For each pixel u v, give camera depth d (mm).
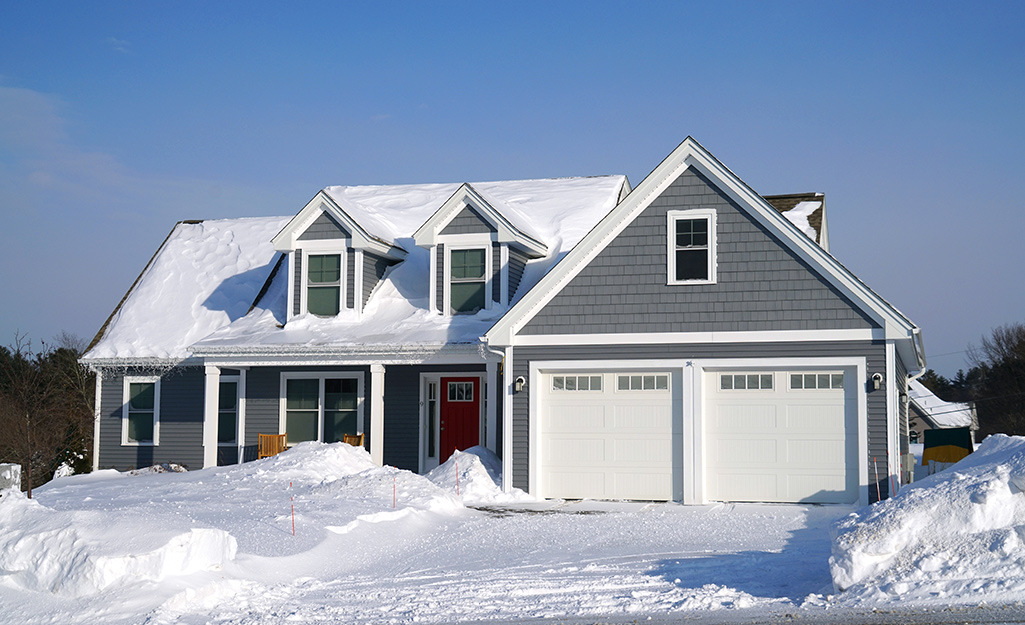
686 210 19359
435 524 16438
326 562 13438
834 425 18469
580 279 19828
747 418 18938
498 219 22984
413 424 23719
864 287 18250
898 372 19375
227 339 23594
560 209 26672
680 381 19328
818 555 12695
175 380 25719
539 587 11320
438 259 23516
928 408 60594
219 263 28297
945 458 23844
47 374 33438
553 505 18906
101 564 10641
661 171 19438
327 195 23984
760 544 13852
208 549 11617
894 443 17969
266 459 22203
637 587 11062
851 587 10055
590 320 19703
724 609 9695
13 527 11242
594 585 11297
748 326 18891
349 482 18766
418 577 12445
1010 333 61125
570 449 19828
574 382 19953
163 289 27750
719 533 14914
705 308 19141
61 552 10828
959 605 9055
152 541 11078
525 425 19938
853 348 18312
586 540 14570
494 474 20672
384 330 23047
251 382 24906
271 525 14742
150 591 10531
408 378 23859
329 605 10852
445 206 23297
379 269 25094
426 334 22359
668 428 19391
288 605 10859
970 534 10008
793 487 18578
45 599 10531
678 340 19219
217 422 23422
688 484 18922
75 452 25500
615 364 19500
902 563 10000
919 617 8586
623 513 17469
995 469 10641
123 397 25969
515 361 20047
